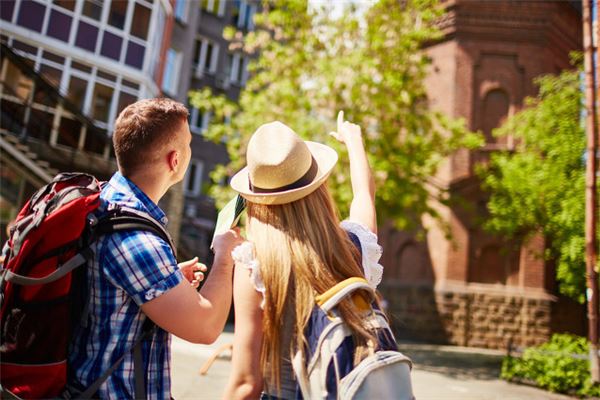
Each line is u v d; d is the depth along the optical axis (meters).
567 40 19.19
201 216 25.66
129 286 1.37
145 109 1.59
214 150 26.92
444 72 18.89
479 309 17.12
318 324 1.27
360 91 12.74
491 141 18.23
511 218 12.92
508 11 18.66
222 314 1.45
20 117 13.63
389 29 13.28
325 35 13.56
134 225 1.42
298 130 12.23
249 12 29.67
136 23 16.44
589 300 8.09
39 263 1.31
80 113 13.90
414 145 13.73
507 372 9.67
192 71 26.80
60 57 14.85
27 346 1.31
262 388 1.31
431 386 8.66
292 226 1.38
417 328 17.75
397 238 19.31
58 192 1.43
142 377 1.42
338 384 1.20
